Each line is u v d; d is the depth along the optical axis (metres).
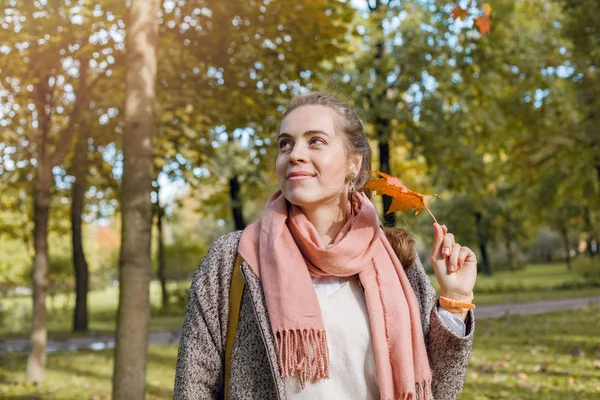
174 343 13.47
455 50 16.55
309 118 1.85
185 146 8.57
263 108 8.24
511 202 31.03
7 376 10.00
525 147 21.14
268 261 1.78
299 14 7.66
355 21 15.77
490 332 12.55
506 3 17.27
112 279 43.00
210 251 1.90
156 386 8.52
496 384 7.53
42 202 9.55
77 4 6.92
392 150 21.45
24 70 8.13
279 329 1.71
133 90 5.50
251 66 8.10
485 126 17.72
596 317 14.12
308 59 8.26
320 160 1.82
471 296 1.84
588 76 18.97
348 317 1.80
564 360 8.88
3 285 33.00
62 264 25.55
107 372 10.23
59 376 9.88
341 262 1.77
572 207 35.03
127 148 5.48
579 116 20.61
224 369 1.83
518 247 56.19
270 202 1.94
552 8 21.53
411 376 1.74
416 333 1.79
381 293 1.80
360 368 1.77
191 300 1.86
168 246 29.66
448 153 16.78
